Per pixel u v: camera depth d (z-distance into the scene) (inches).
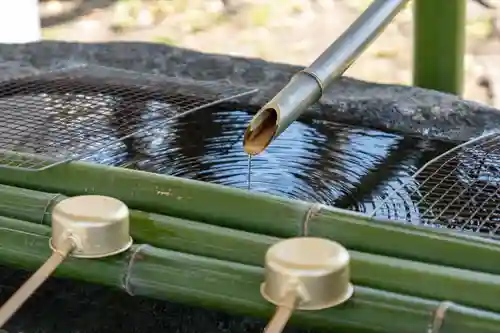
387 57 182.2
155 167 83.7
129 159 83.7
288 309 53.4
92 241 57.5
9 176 68.1
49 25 203.8
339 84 102.4
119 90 97.7
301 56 185.2
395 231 61.5
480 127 89.9
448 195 74.6
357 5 204.5
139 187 65.4
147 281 59.5
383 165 86.0
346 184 83.0
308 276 53.5
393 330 56.0
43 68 111.3
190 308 67.5
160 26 204.4
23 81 100.4
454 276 58.4
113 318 66.9
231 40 195.5
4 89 97.2
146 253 60.0
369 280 58.9
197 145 88.1
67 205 58.4
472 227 70.0
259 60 112.7
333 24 198.1
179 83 101.3
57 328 66.2
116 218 58.1
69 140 83.0
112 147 83.7
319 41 191.5
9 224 63.1
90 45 118.5
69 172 67.3
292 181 83.6
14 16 161.9
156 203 64.8
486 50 174.2
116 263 59.8
